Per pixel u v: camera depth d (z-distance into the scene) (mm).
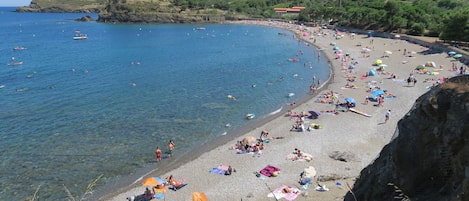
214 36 143625
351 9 151125
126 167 34000
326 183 28984
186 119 46781
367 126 41812
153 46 118375
